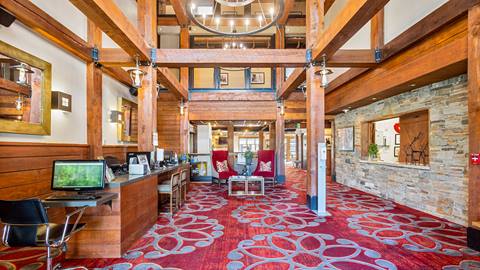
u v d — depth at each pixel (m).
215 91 9.10
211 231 3.90
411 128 5.89
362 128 7.24
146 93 4.80
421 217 4.60
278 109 9.03
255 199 6.20
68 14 4.32
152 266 2.80
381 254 3.08
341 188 7.62
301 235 3.71
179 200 5.40
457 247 3.27
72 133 4.55
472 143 3.21
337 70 7.16
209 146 10.77
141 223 3.69
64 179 2.76
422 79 4.36
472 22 3.17
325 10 7.05
